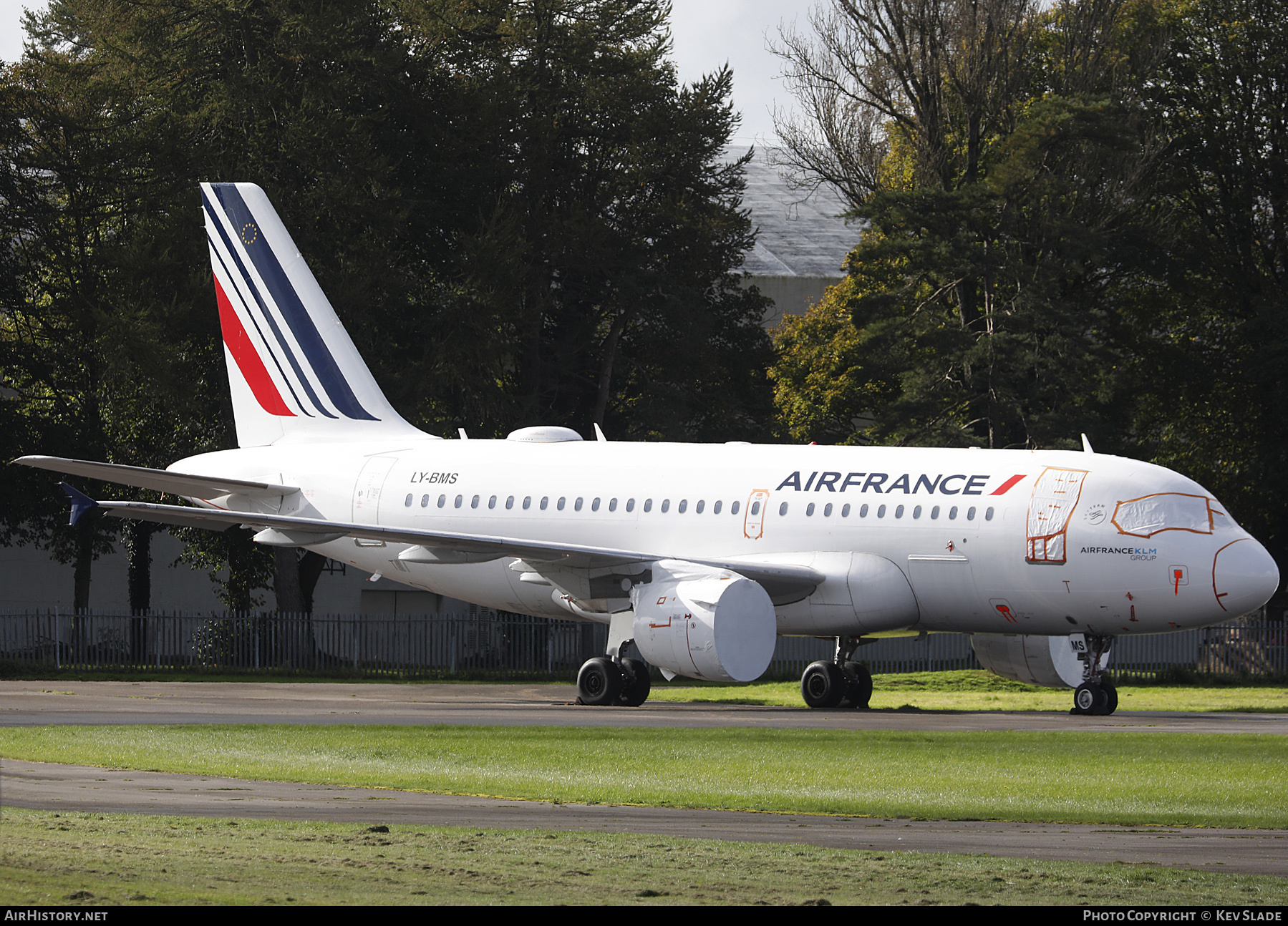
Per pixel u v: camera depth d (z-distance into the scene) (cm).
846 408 17338
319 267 12681
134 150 12862
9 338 13938
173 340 12556
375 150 12988
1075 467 7369
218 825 2967
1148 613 7162
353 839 2802
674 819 3400
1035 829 3344
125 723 5988
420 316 13425
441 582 9119
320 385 9581
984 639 8494
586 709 7612
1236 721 7044
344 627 13138
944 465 7681
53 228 13300
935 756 5047
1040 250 13738
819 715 7294
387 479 9131
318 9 12769
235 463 9581
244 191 9619
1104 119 13188
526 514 8656
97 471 8300
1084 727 6456
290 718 6494
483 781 4172
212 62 13250
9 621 13438
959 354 13325
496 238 12875
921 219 13600
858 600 7562
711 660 7100
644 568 7638
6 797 3472
